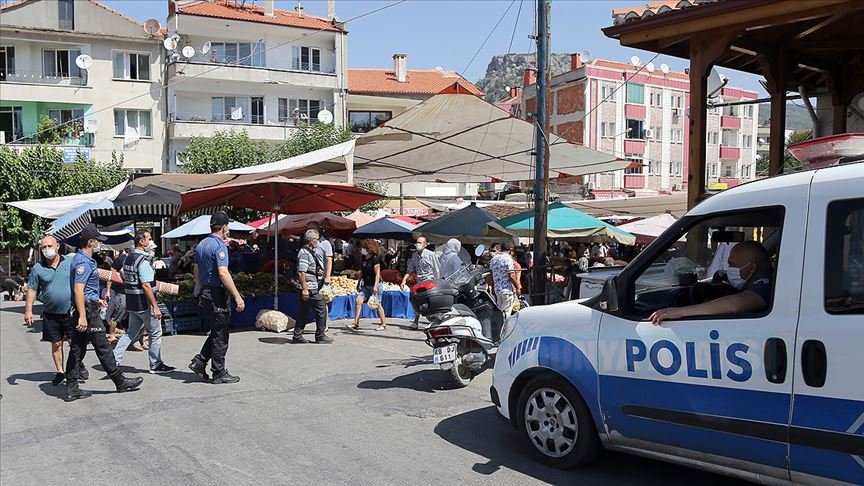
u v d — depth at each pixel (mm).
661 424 4426
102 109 36438
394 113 46125
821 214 3865
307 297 10922
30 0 35188
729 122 54688
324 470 5234
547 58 9891
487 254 16688
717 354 4133
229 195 13773
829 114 10750
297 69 40906
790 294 3889
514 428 5750
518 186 37125
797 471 3789
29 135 34625
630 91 47938
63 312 8266
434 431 6180
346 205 15523
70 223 14555
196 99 38906
